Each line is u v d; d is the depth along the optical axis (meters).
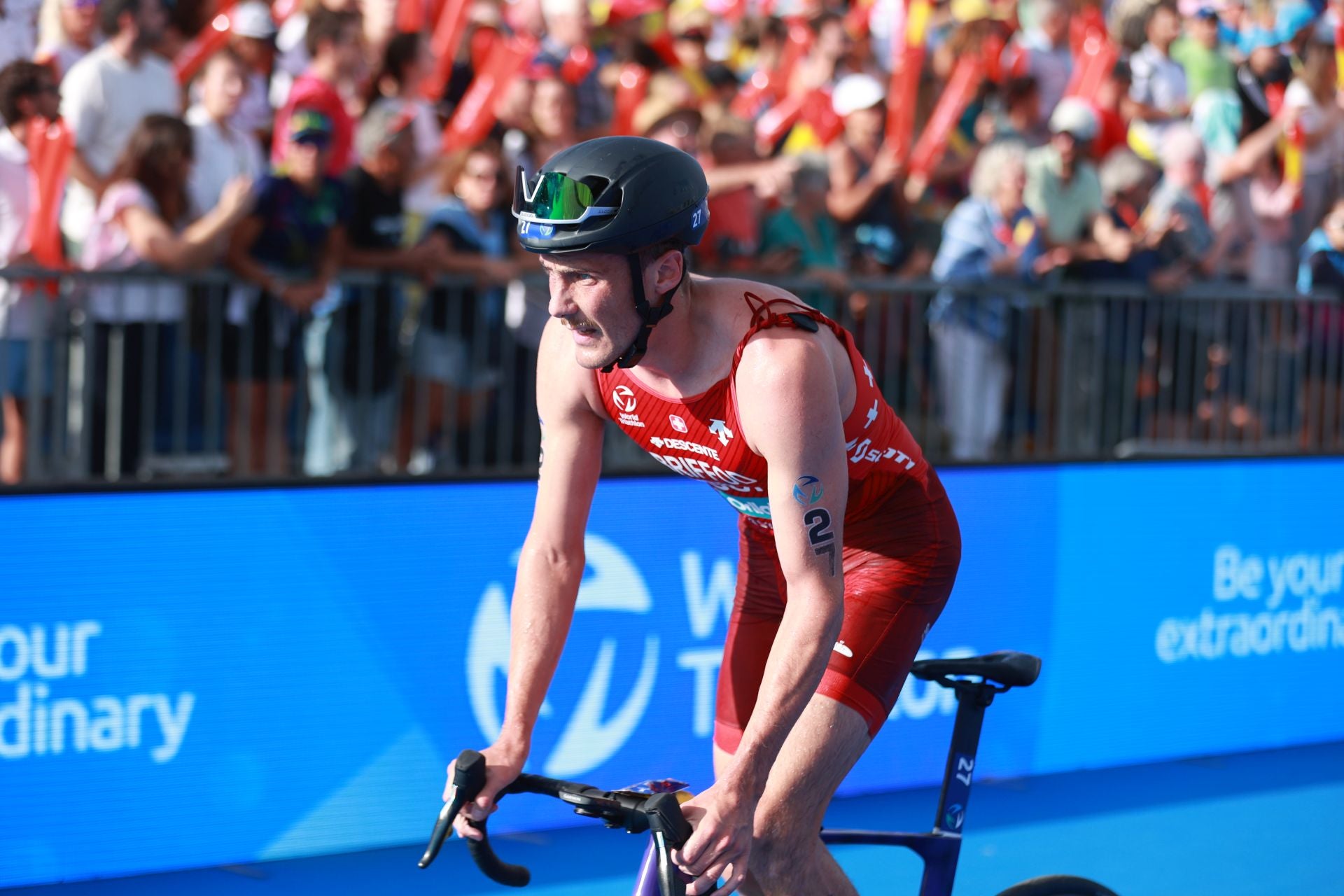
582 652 13.33
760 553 8.64
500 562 13.20
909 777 15.02
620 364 6.98
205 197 17.47
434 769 13.05
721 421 7.34
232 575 12.09
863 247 21.14
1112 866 13.36
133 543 11.69
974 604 14.98
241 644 12.17
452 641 13.04
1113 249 21.44
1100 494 15.57
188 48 20.28
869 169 21.36
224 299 16.64
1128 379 21.38
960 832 8.49
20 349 15.77
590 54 21.89
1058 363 20.89
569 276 6.73
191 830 12.10
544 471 7.98
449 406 17.80
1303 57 26.52
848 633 8.02
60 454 16.12
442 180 18.34
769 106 24.77
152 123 16.38
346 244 17.36
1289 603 16.98
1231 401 22.17
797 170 19.61
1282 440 22.62
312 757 12.53
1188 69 26.30
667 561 13.72
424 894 12.12
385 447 17.81
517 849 13.23
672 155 6.77
